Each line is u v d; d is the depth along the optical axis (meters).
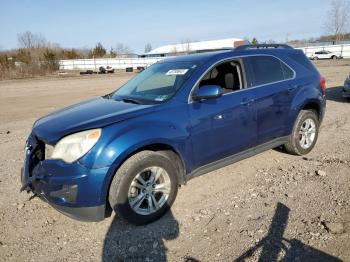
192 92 3.91
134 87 4.62
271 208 3.76
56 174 3.21
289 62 5.12
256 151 4.66
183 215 3.72
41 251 3.19
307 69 5.37
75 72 48.81
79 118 3.60
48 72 44.47
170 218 3.67
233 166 5.07
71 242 3.32
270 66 4.83
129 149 3.28
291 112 4.97
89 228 3.55
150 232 3.43
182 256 3.02
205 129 3.91
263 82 4.65
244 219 3.56
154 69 4.81
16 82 29.92
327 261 2.83
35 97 16.64
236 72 4.46
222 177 4.69
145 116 3.55
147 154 3.45
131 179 3.35
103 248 3.20
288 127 5.03
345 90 10.27
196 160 3.92
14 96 17.45
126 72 46.81
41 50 71.38
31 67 43.38
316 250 2.98
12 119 10.48
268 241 3.15
